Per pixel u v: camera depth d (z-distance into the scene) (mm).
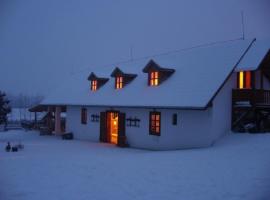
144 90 24172
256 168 11430
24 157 17203
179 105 19531
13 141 28391
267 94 20234
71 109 31625
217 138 18828
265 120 20688
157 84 23609
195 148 18797
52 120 36781
